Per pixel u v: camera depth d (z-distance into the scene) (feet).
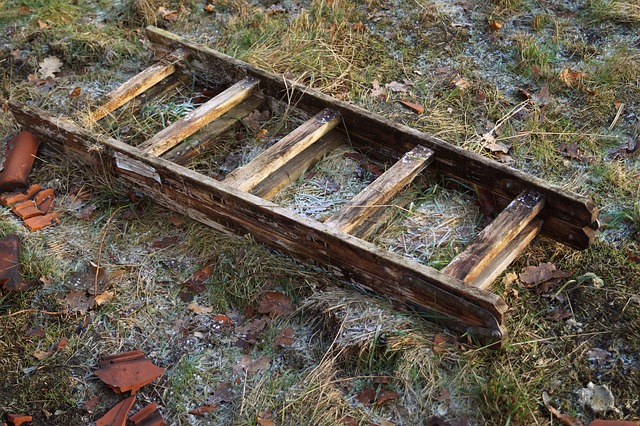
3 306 8.77
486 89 10.61
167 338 8.52
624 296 8.54
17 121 10.05
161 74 10.39
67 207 9.55
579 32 11.33
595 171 9.63
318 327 8.45
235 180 8.93
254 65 10.75
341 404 7.97
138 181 9.39
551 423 7.79
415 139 9.23
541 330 8.36
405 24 11.55
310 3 11.98
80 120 9.96
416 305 8.27
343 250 8.38
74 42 11.36
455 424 7.77
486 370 8.05
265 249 8.93
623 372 8.04
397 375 8.02
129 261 9.06
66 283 8.91
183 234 9.24
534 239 8.93
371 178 9.50
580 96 10.49
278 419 7.95
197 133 9.84
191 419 8.04
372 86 10.76
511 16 11.61
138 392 8.18
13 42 11.48
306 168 9.54
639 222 9.07
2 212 9.51
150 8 11.78
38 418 8.07
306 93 9.78
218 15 11.85
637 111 10.25
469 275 8.14
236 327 8.56
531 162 9.79
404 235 8.93
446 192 9.27
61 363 8.38
